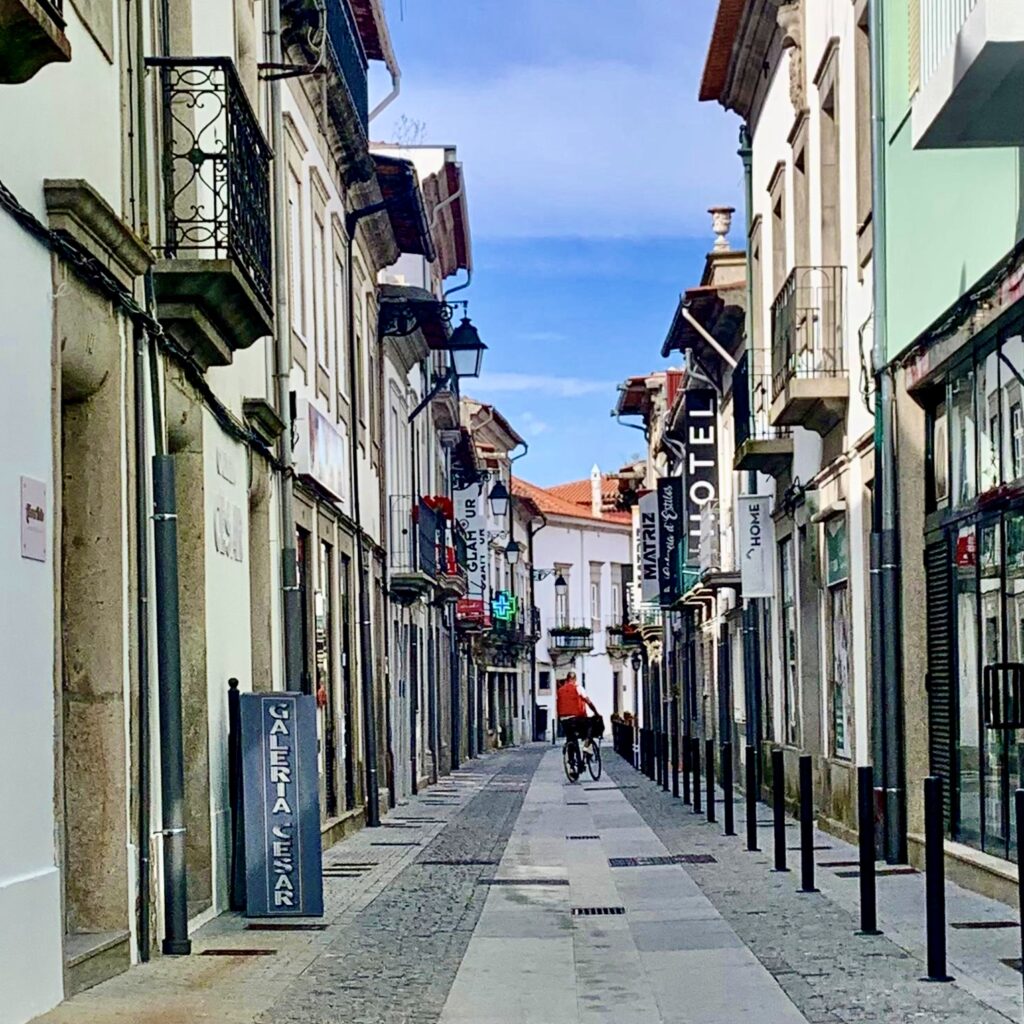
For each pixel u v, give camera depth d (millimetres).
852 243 17203
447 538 38625
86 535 9758
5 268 7887
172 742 10406
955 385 13703
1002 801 12359
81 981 8805
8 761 7734
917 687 14805
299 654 16250
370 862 17094
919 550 14812
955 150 12461
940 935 9086
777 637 24047
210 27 13570
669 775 36406
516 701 75688
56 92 8836
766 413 23516
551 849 18516
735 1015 8445
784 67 21781
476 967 10133
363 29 24078
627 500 61594
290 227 17828
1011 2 9164
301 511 17922
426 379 37875
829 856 16281
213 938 11117
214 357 12055
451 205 40406
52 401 8555
